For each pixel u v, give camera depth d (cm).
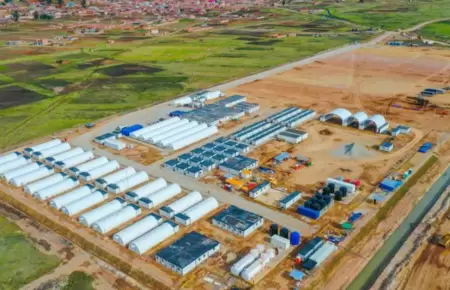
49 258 6081
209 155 9012
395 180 7925
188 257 5797
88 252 6212
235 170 8319
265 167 8562
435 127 10625
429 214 6969
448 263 5816
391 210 7112
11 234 6675
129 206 7088
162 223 6738
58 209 7288
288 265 5772
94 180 8244
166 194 7512
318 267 5703
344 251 6069
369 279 5594
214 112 11669
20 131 10725
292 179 8106
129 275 5712
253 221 6606
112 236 6506
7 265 5919
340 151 9275
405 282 5478
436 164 8800
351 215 6850
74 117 11719
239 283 5441
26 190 7856
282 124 10800
